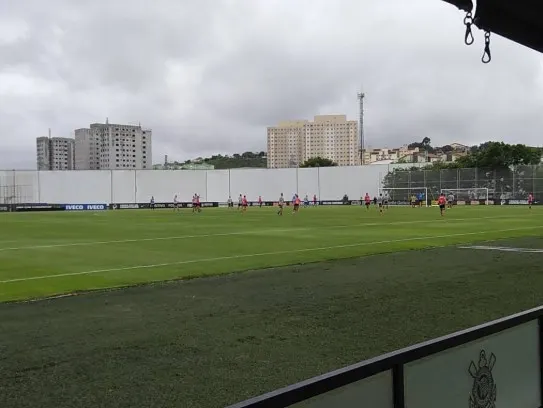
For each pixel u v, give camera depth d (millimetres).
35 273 12414
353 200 80688
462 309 8227
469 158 79750
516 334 3701
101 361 5703
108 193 81812
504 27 4641
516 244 18375
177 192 84750
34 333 6906
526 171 64688
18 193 78438
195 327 7176
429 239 20422
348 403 2520
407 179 74812
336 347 6227
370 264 13594
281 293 9664
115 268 13180
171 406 4480
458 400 3170
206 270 12766
